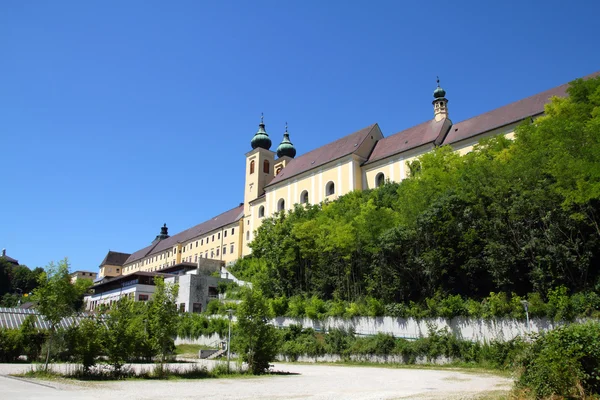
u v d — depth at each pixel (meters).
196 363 34.34
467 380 22.98
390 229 43.84
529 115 54.38
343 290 48.84
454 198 40.28
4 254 144.62
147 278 77.50
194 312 63.00
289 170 87.06
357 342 38.94
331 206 63.41
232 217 109.88
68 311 27.25
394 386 20.64
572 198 30.58
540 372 13.35
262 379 24.80
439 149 54.78
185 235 128.88
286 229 62.34
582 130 33.25
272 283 59.03
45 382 21.66
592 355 12.82
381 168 69.44
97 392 18.44
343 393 17.98
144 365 33.16
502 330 31.73
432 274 39.31
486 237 37.34
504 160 41.31
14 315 42.69
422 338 35.75
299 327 45.31
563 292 30.12
